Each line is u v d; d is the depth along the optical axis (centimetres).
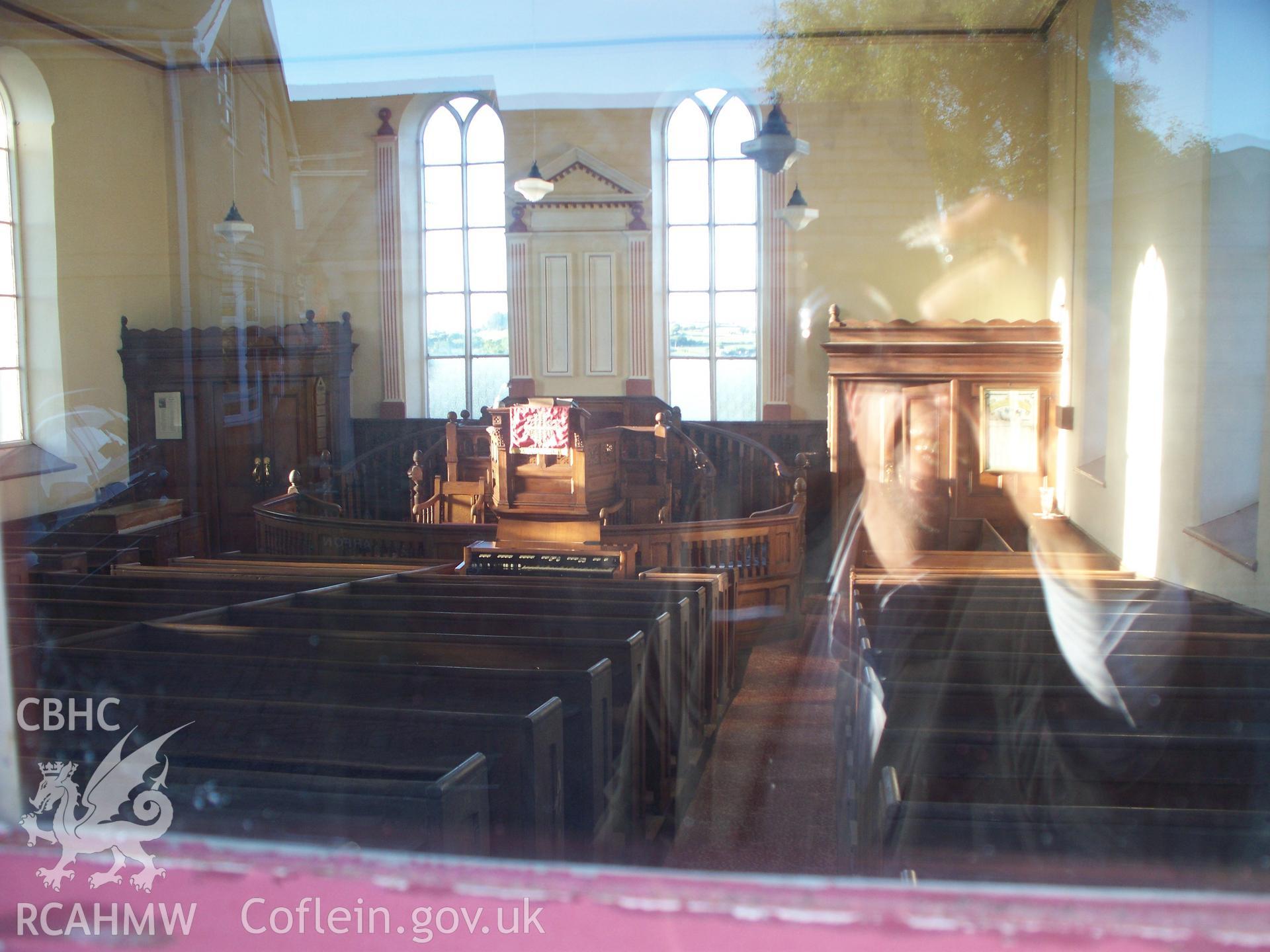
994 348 776
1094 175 669
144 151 976
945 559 468
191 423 999
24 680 253
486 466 970
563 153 1106
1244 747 210
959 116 882
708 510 925
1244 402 456
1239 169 469
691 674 411
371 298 1191
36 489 742
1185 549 472
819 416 1073
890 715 236
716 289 1098
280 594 445
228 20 874
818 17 871
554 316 1173
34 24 827
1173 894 98
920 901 99
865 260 940
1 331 872
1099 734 218
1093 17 657
